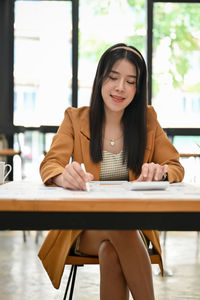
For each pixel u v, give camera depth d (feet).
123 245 3.99
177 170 4.97
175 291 8.16
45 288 8.30
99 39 19.10
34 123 19.12
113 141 5.46
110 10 19.08
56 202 2.82
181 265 10.21
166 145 5.61
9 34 18.95
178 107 19.15
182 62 19.16
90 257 4.69
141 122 5.44
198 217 2.85
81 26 19.04
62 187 4.04
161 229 2.84
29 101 19.15
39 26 19.06
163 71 19.10
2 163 4.57
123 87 4.99
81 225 2.85
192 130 18.89
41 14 19.03
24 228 2.86
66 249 4.68
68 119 5.65
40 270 9.59
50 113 19.16
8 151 14.32
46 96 19.15
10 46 18.99
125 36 19.16
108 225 2.85
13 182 4.63
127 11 19.10
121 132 5.51
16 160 18.22
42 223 2.86
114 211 2.82
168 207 2.82
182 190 3.70
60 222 2.85
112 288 4.01
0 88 18.94
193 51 19.15
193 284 8.64
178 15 19.10
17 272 9.40
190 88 19.15
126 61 5.00
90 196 3.06
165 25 19.11
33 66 19.11
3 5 18.84
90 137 5.40
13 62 19.06
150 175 4.45
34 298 7.67
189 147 17.80
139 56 5.18
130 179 5.34
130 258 3.97
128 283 4.01
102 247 4.17
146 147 5.48
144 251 4.08
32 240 13.09
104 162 5.40
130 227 2.84
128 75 5.01
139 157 5.34
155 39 19.11
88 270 9.84
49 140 19.02
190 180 13.60
